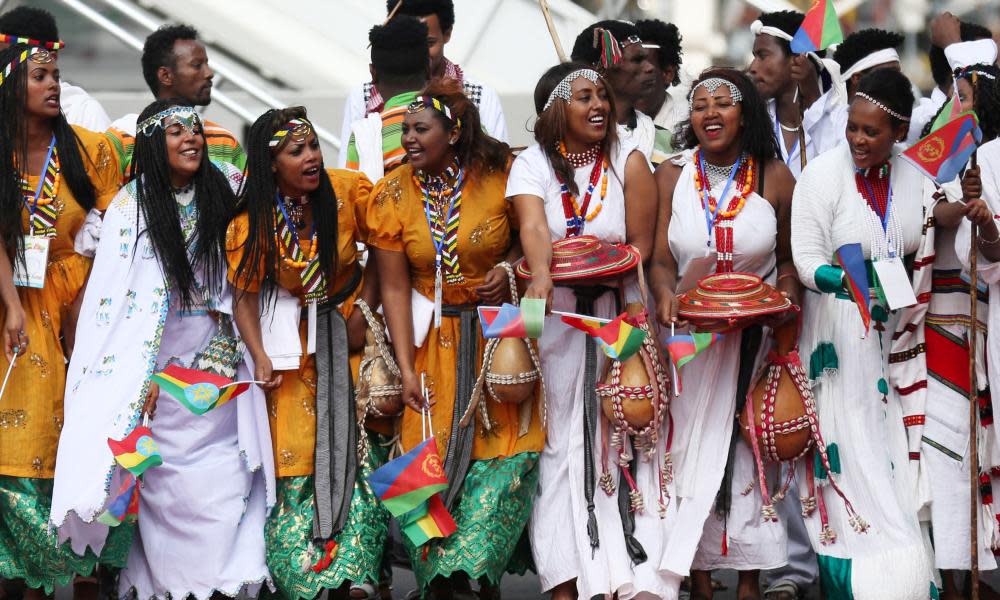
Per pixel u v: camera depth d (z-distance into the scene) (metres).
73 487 14.89
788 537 17.00
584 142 15.49
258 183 15.16
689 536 15.30
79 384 15.16
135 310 15.24
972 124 14.58
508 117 22.53
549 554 15.35
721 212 15.52
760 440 15.33
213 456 15.50
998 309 15.48
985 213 14.77
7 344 15.12
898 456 15.46
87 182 15.70
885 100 15.05
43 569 15.33
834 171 15.43
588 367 15.45
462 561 15.02
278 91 22.77
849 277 14.80
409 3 18.95
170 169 15.34
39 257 15.28
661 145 18.11
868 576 15.12
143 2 23.23
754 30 18.81
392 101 17.34
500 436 15.43
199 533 15.35
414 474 14.82
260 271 15.26
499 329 14.36
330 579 15.07
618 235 15.57
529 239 15.17
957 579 17.34
